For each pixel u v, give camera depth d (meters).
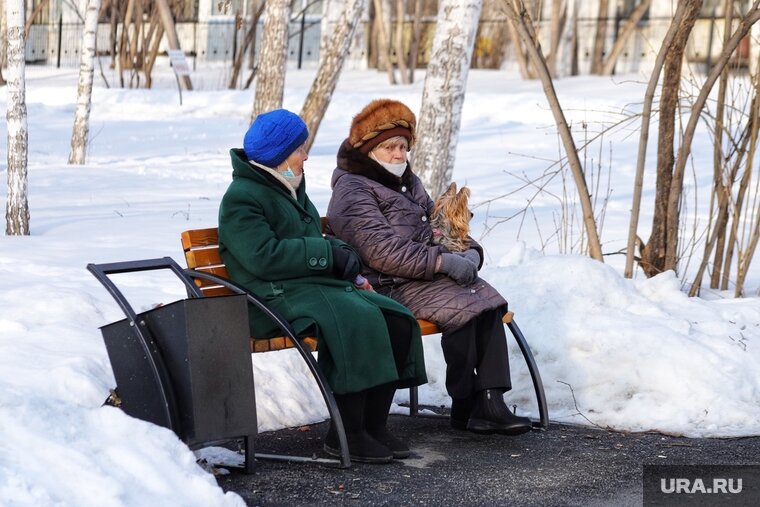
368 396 7.50
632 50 57.50
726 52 11.45
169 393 6.42
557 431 8.30
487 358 7.87
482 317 7.95
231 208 7.34
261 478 6.87
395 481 6.88
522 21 11.40
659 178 12.43
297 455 7.45
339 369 7.03
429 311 7.89
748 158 12.38
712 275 13.22
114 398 7.28
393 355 7.38
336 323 7.09
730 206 13.12
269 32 29.70
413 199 8.47
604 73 55.50
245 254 7.22
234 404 6.60
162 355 6.49
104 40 73.69
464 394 7.89
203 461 7.12
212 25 70.88
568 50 58.66
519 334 8.49
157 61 71.81
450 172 15.24
